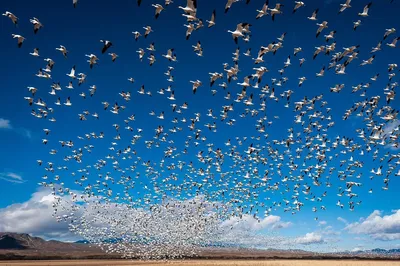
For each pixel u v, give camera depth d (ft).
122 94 132.57
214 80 97.71
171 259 236.63
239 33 84.17
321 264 242.78
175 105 137.80
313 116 147.64
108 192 187.11
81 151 168.86
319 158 153.48
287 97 125.90
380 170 143.74
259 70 95.55
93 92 126.11
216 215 187.52
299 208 164.14
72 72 112.16
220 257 394.32
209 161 164.35
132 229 204.95
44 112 134.62
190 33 86.58
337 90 123.65
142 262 257.14
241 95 115.65
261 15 87.45
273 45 94.58
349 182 151.33
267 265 220.64
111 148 180.96
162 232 204.64
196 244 207.00
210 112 149.18
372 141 137.18
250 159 163.94
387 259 389.60
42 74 109.09
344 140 143.43
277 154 163.32
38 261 330.54
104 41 87.61
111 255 423.64
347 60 104.42
